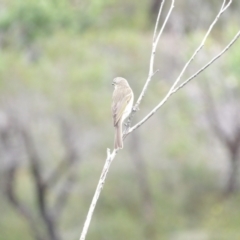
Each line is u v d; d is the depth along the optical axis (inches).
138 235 786.8
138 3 1088.2
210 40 751.7
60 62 657.0
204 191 847.1
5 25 729.0
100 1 810.2
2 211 820.0
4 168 682.2
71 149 676.7
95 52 698.8
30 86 628.7
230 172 837.2
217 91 741.9
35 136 658.8
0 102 634.8
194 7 1025.5
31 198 815.7
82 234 235.6
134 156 776.3
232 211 807.1
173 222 804.0
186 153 802.8
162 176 842.2
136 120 722.8
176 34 917.8
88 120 646.5
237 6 1013.2
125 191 827.4
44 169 701.9
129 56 707.4
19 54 687.7
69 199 824.9
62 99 631.8
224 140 806.5
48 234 753.6
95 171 757.3
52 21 735.1
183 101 729.0
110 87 667.4
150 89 709.9
